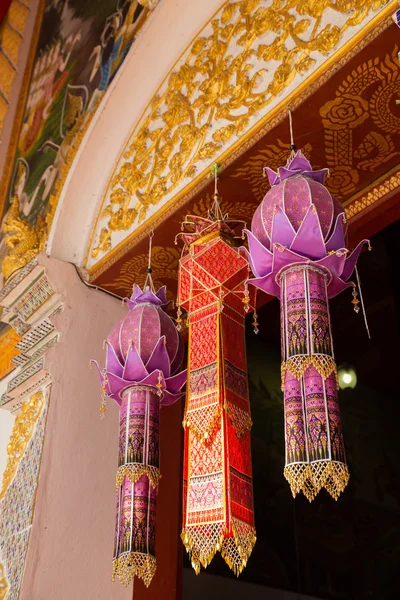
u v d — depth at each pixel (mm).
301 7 3904
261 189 4207
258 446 8008
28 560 4340
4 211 6785
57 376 4941
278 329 8234
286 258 3098
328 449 2748
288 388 2938
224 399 3430
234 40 4410
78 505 4680
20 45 7480
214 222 3865
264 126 3832
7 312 5578
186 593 6824
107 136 5359
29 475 4707
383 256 7762
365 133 3797
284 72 3818
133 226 4809
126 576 3545
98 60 5832
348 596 8102
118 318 5352
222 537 3154
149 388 3877
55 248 5344
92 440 4922
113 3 5961
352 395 9375
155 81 5027
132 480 3627
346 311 8164
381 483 9164
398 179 4031
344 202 4258
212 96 4414
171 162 4594
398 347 8578
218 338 3604
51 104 6480
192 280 3846
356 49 3385
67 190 5410
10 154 7062
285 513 8047
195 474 3385
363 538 8633
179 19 4840
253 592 7355
